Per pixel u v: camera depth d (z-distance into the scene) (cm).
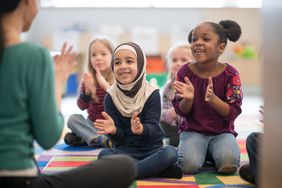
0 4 83
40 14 495
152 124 150
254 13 486
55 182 91
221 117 161
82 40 457
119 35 468
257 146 125
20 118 83
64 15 499
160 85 271
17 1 84
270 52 80
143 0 502
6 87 82
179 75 167
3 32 83
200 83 161
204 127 160
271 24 80
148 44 467
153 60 454
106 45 208
